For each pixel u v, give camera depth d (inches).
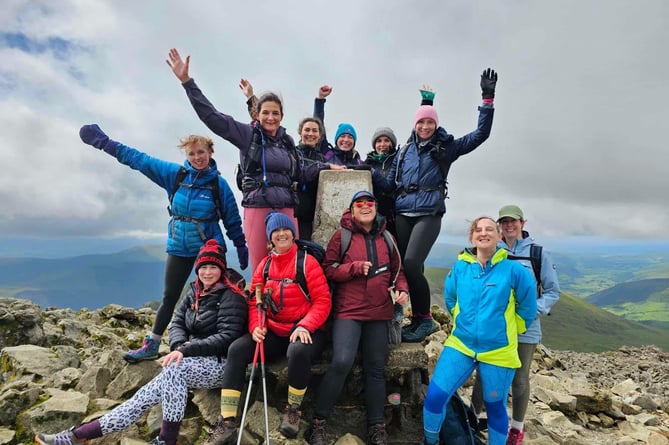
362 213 211.9
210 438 182.5
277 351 207.9
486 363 189.6
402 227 244.5
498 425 188.9
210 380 196.1
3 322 311.7
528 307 192.5
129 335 372.8
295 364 185.6
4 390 229.0
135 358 229.5
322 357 221.1
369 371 202.1
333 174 265.4
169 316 231.9
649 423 324.5
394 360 215.5
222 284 208.7
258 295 201.5
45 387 237.8
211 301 206.4
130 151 226.2
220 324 201.2
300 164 264.8
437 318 460.1
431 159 236.4
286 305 200.7
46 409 204.1
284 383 210.4
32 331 319.9
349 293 206.8
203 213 222.8
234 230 237.3
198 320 204.4
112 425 179.6
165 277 227.9
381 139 297.3
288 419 186.9
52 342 329.4
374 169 289.0
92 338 351.6
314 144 287.7
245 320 206.2
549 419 285.7
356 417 217.0
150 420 207.2
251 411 204.5
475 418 221.8
